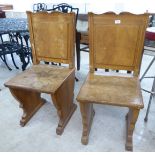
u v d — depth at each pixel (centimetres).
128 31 139
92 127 161
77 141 147
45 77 152
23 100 161
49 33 160
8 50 259
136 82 142
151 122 166
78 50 262
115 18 138
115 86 136
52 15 153
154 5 342
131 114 133
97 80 145
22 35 277
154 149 139
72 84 171
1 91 224
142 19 133
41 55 172
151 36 152
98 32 145
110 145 143
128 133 138
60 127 154
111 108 188
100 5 392
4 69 290
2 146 145
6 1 495
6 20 288
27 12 157
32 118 175
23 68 280
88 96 125
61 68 169
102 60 154
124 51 146
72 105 180
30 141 149
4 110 188
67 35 156
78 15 281
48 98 208
